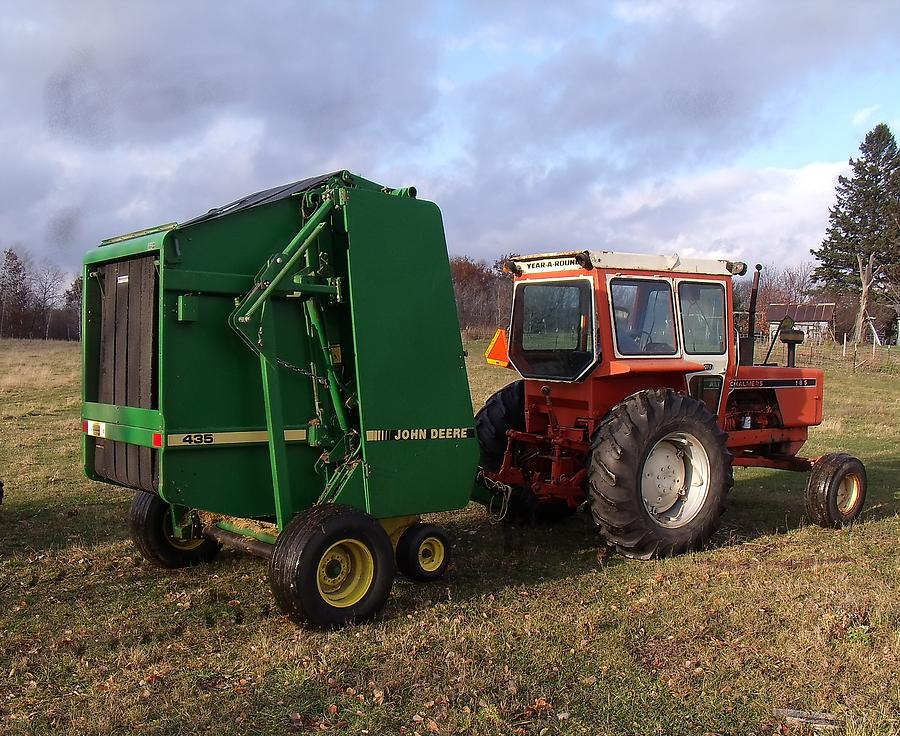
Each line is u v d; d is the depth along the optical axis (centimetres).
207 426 440
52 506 737
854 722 333
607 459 575
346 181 497
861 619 448
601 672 381
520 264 681
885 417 1500
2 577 530
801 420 772
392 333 484
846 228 5478
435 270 507
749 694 361
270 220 470
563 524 704
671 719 338
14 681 372
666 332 654
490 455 695
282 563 420
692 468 620
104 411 484
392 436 482
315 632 428
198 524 531
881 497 816
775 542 636
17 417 1414
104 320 489
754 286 759
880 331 4744
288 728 328
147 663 391
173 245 428
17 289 5881
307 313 480
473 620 449
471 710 340
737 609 465
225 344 449
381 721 331
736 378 717
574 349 636
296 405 476
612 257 618
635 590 509
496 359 720
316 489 487
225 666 386
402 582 523
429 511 503
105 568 554
